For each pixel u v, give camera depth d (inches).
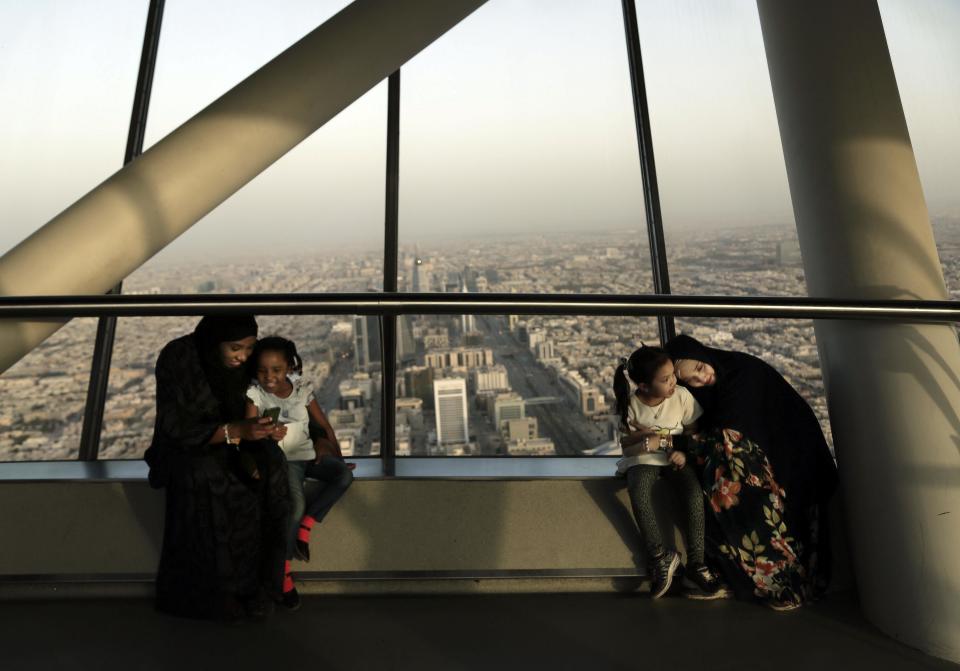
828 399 118.3
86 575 122.0
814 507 118.3
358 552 125.4
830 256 113.9
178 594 112.2
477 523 127.2
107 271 118.7
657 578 119.0
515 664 101.3
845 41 115.6
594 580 125.1
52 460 157.2
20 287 112.5
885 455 107.7
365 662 101.7
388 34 132.3
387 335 162.9
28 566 122.9
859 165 112.6
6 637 108.3
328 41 129.4
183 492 109.3
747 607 117.6
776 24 122.3
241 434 107.7
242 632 110.1
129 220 118.6
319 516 121.0
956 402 106.7
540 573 124.6
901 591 106.0
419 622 114.0
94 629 110.7
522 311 104.2
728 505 116.5
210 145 122.6
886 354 108.3
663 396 117.9
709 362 121.2
